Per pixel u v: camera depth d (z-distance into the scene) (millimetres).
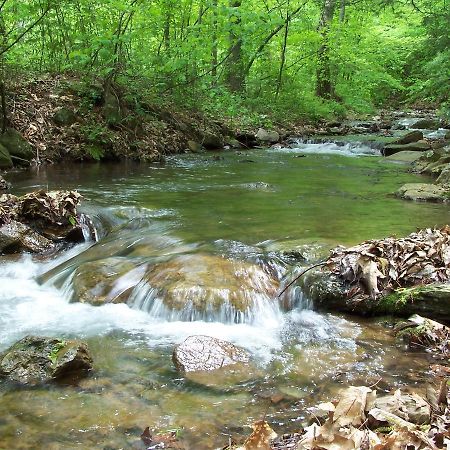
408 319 4312
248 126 17047
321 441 2531
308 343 4059
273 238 5867
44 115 11828
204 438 2812
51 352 3600
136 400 3219
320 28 23516
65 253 6266
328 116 21469
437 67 14516
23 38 12789
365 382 3436
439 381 3422
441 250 4898
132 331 4266
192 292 4566
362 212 7219
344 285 4699
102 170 10820
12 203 6746
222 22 14922
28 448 2734
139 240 6121
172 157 13094
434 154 11750
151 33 15008
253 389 3350
